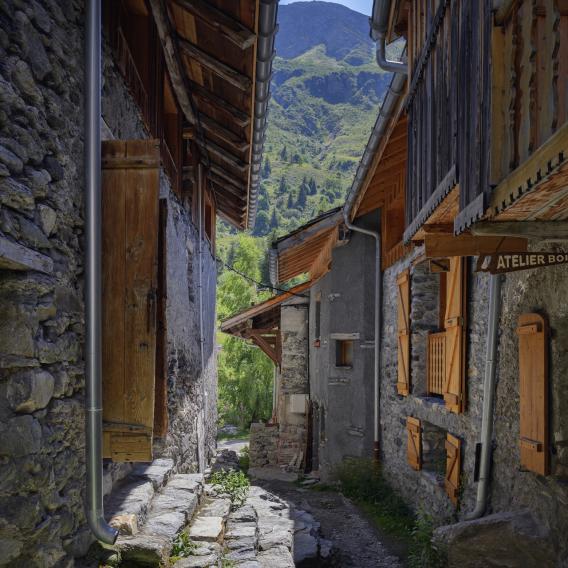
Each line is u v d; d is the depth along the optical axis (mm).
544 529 4512
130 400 3492
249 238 27172
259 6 4156
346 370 11195
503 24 2857
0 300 2621
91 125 3348
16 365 2602
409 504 8570
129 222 3557
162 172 6113
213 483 7074
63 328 3061
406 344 8547
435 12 4469
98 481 3318
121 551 3611
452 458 6570
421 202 4918
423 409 7922
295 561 5855
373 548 7117
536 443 4488
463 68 3572
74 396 3232
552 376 4359
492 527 4750
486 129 3021
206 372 10367
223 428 24922
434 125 4473
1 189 2439
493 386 5527
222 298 25297
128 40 5398
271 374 24234
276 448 14461
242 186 10477
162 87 6387
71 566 3068
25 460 2625
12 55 2584
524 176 2471
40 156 2818
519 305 4992
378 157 7570
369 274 10883
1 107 2471
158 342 4055
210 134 8336
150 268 3533
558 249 3908
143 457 3475
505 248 3926
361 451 10688
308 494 10258
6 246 2428
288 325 15062
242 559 4555
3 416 2543
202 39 5480
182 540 4184
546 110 2412
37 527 2703
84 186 3377
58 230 3041
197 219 9141
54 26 2992
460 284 6352
